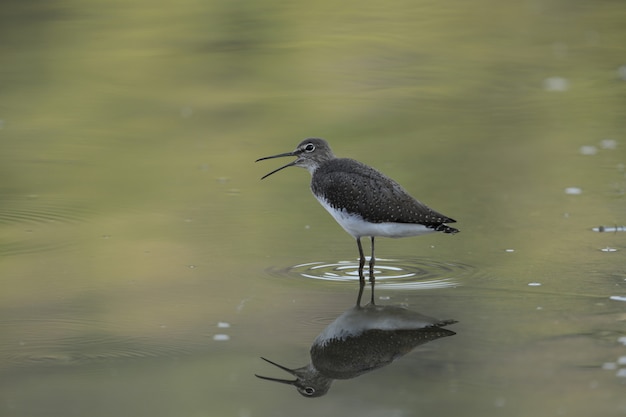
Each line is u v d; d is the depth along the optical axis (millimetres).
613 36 28875
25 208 16000
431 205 15773
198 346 10312
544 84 24359
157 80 25141
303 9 32781
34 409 8789
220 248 13898
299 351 10141
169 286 12258
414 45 28359
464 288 12008
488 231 14430
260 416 8672
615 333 10297
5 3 32750
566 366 9484
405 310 11258
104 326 10898
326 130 20750
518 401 8758
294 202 16406
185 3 33406
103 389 9258
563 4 33281
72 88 24484
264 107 22688
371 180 12867
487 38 29141
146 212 15773
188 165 18703
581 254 13211
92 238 14398
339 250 13852
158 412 8734
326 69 26062
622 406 8594
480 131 20609
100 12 32062
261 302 11648
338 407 8836
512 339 10234
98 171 18312
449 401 8812
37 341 10484
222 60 26953
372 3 33875
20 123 21719
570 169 17766
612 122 21031
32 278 12609
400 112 22156
